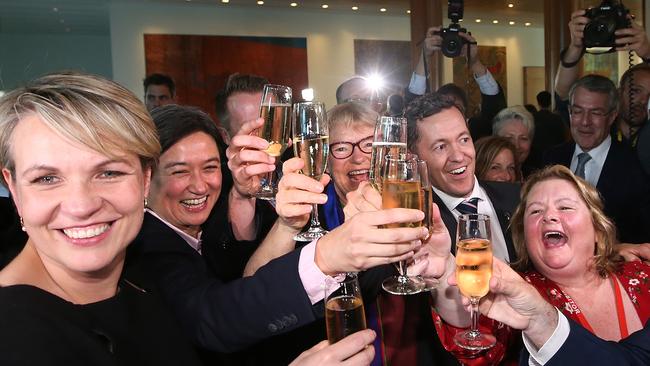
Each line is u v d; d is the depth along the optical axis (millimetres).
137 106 910
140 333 995
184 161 1494
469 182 2084
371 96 3404
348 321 1036
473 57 3912
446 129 2027
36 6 9328
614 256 1668
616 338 1593
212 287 1202
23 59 12695
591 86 2846
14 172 852
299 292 1014
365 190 1266
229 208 1560
